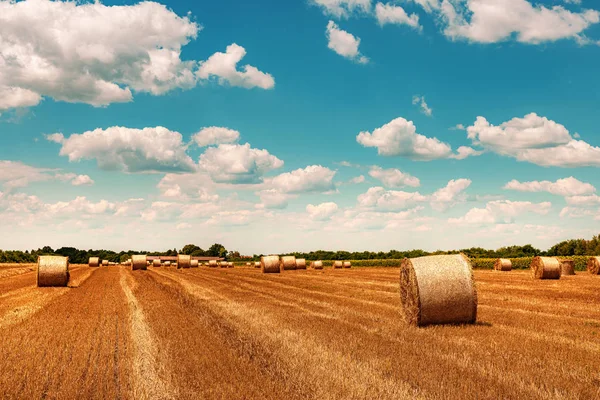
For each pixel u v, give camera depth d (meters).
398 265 69.38
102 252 162.62
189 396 7.28
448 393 7.29
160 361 9.40
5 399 7.26
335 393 7.34
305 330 12.58
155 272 51.50
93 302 20.08
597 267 39.75
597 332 12.43
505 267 48.53
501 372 8.48
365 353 9.95
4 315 16.05
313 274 43.66
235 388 7.63
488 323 14.12
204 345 10.84
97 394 7.43
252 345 10.78
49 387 7.81
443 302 13.76
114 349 10.56
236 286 28.66
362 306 18.02
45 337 11.95
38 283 28.69
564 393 7.30
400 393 7.30
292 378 8.14
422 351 10.15
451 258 14.37
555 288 25.75
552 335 12.03
